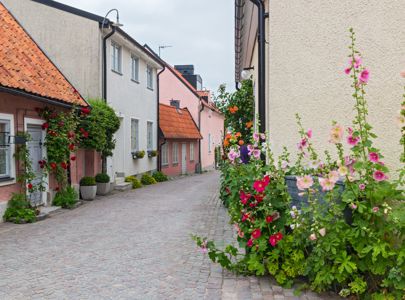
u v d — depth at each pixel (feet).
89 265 19.66
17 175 33.42
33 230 28.37
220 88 44.65
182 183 72.38
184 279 17.37
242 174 17.52
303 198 15.76
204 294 15.56
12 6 54.95
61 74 45.19
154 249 22.74
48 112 38.40
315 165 14.82
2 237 26.07
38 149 37.76
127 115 63.52
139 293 15.83
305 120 17.15
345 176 13.61
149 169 76.38
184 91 113.91
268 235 16.03
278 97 17.71
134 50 64.80
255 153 17.49
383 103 15.39
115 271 18.67
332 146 16.58
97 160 51.11
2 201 31.40
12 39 40.68
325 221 13.64
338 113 16.46
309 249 15.33
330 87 16.63
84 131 43.96
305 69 17.15
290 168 16.71
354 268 13.06
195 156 114.83
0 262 20.25
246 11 31.45
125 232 27.53
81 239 25.40
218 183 71.87
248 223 16.74
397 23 15.29
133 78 67.36
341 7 16.35
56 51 53.93
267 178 15.71
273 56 17.81
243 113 43.21
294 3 17.38
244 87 43.68
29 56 40.96
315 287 14.65
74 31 53.57
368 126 13.80
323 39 16.78
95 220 32.42
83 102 44.14
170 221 31.68
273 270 15.81
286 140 17.58
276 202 15.81
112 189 55.88
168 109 96.48
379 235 13.07
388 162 15.19
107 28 53.36
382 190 13.12
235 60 52.85
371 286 13.65
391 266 12.94
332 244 13.37
